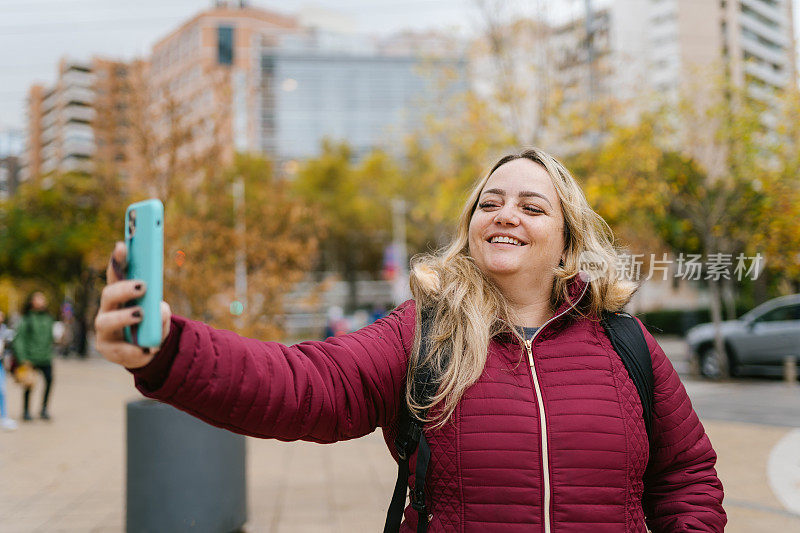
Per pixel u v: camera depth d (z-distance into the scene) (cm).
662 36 1384
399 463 149
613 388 145
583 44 1277
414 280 158
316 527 443
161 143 766
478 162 1426
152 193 755
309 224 894
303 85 6106
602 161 1263
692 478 157
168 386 115
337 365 139
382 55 6294
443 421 138
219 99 820
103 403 1172
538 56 1265
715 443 704
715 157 1247
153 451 386
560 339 150
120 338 104
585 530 133
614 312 158
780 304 1278
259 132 5816
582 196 166
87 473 617
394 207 3234
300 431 132
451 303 148
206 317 738
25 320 933
